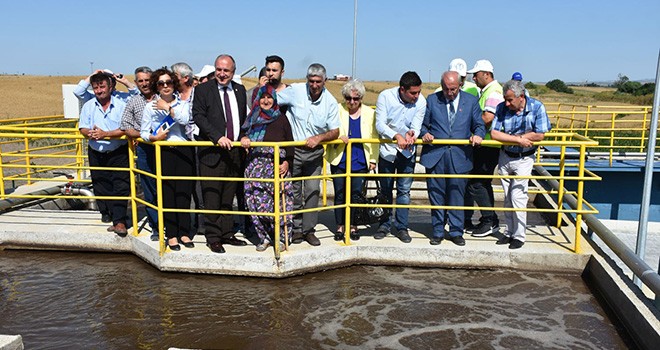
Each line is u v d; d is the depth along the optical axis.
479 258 6.00
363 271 5.97
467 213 6.88
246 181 5.73
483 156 6.39
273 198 5.73
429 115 6.02
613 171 10.51
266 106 5.52
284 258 5.68
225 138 5.46
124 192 6.42
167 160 5.71
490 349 4.36
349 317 4.88
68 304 5.09
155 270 5.93
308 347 4.36
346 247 6.04
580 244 6.05
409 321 4.80
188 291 5.40
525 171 5.98
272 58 5.58
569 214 7.61
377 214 6.13
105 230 6.57
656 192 10.52
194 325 4.71
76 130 7.04
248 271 5.73
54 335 4.50
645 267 4.69
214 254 5.76
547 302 5.23
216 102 5.56
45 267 6.04
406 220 6.28
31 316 4.84
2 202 7.40
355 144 6.04
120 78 6.55
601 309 5.10
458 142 5.77
